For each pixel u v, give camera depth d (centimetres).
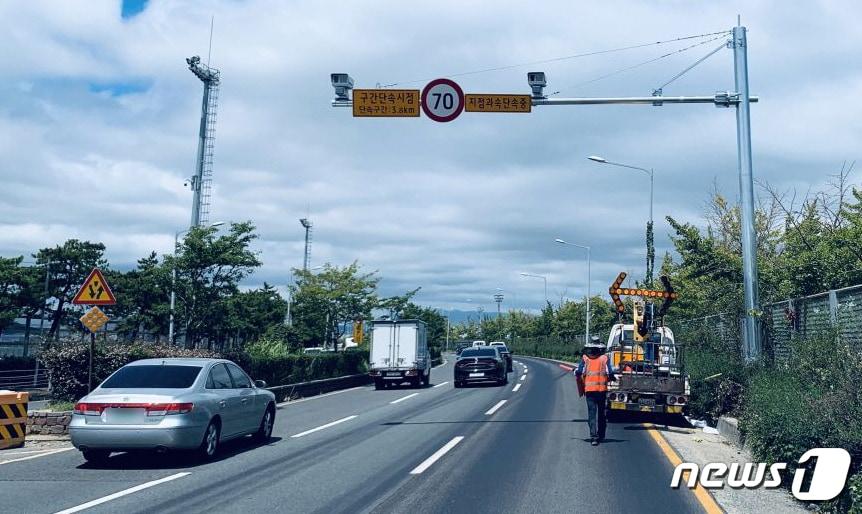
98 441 1072
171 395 1100
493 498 878
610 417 1788
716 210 2762
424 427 1589
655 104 1478
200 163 2812
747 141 1562
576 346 5778
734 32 1570
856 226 1686
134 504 857
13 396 1350
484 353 3103
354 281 4281
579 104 1417
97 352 1670
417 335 3061
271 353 2564
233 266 2255
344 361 3341
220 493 916
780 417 966
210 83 3006
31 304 3559
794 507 837
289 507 838
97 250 3828
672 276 3025
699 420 1658
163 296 2406
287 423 1703
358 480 995
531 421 1694
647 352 1720
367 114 1303
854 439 802
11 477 1032
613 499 872
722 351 1856
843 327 1230
